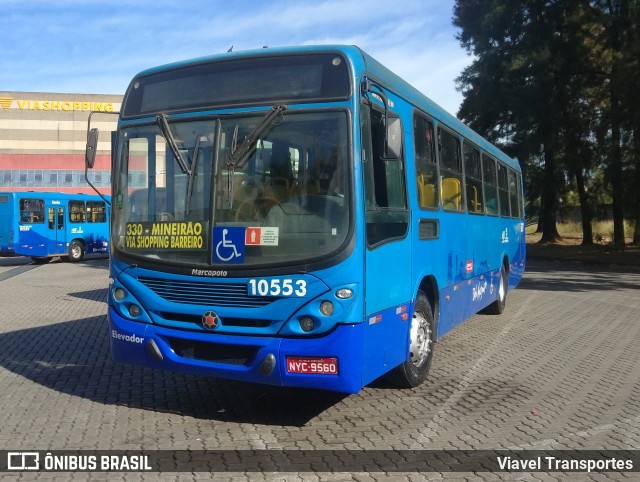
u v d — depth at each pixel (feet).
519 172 49.75
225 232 17.93
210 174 18.45
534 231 184.24
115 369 25.94
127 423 19.04
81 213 97.71
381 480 14.92
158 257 19.02
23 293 53.36
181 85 19.63
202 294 18.15
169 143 19.03
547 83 101.19
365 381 17.44
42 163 214.48
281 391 22.76
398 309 20.02
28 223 89.04
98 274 72.59
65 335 33.45
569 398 22.13
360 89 17.92
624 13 95.04
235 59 19.03
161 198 19.35
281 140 17.85
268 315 17.30
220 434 18.10
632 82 87.86
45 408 20.51
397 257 19.98
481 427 18.88
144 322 19.26
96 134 20.76
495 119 121.90
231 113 18.45
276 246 17.43
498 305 40.55
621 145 94.58
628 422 19.47
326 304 16.90
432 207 24.23
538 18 106.42
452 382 24.23
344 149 17.34
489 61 113.91
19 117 214.28
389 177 19.85
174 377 24.72
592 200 121.70
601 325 38.11
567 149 106.63
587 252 110.73
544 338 33.63
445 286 25.76
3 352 29.14
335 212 17.17
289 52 18.47
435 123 25.41
